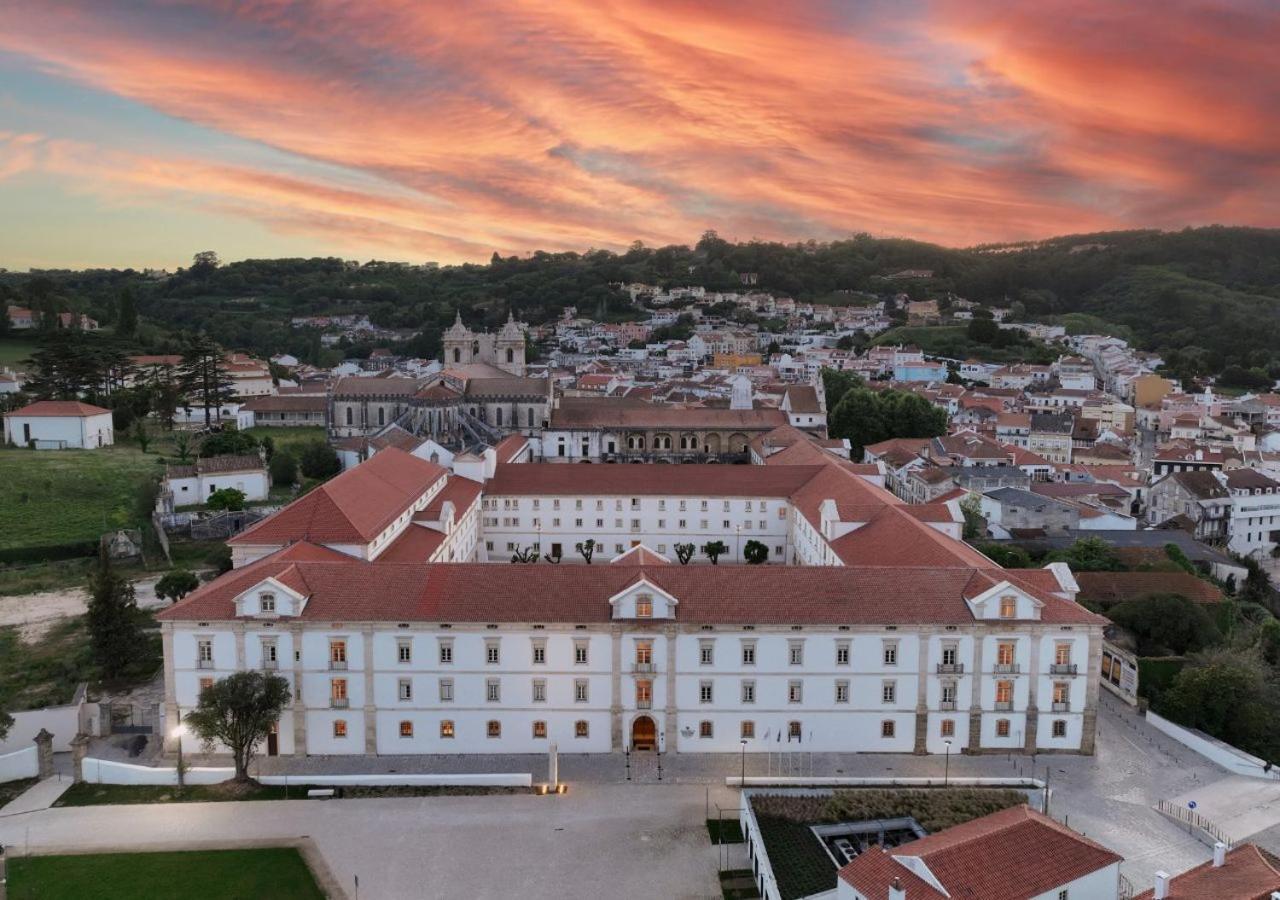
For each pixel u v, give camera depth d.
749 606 88.75
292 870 70.25
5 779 84.38
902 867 58.72
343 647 87.88
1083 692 89.94
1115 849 74.19
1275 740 95.56
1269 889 51.72
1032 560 144.88
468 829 76.44
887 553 109.25
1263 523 191.75
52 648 115.56
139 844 73.56
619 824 77.38
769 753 89.88
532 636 87.88
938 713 89.69
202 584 134.75
